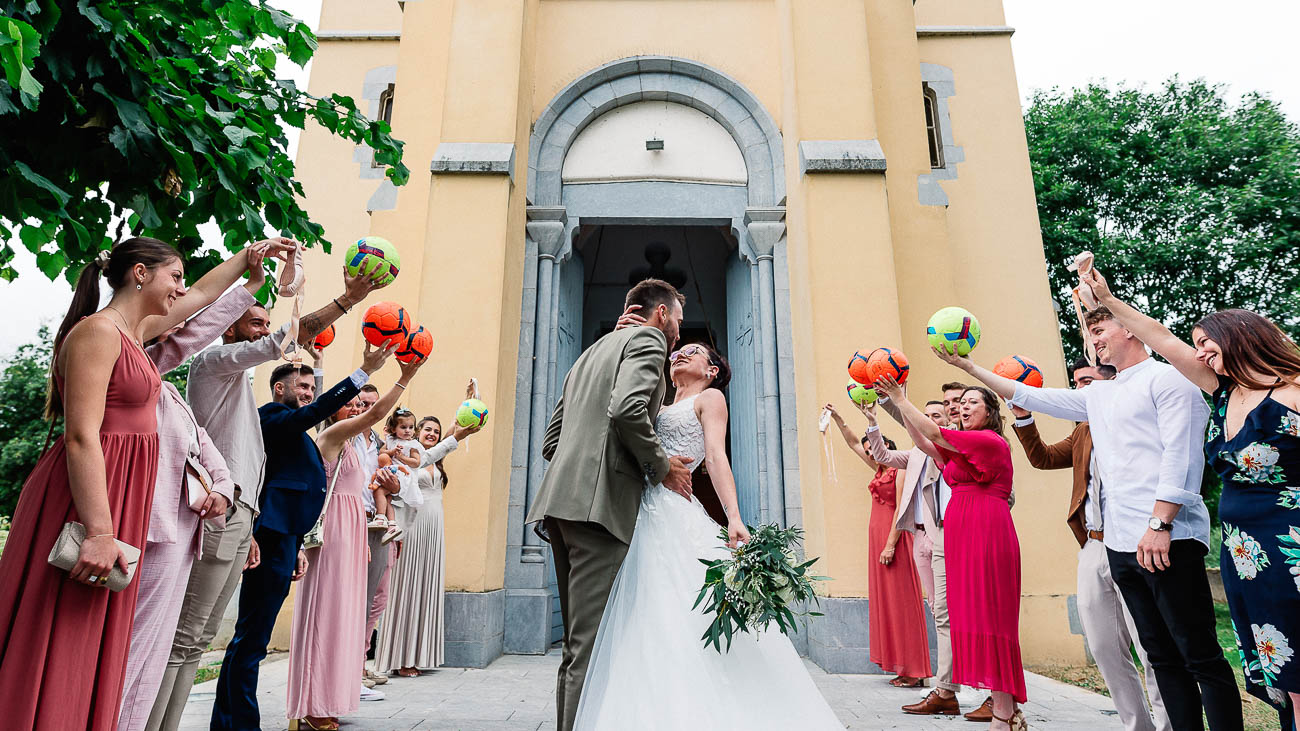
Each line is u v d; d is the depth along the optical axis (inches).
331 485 141.6
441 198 270.4
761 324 295.3
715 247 428.8
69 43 101.9
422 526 215.2
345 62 342.3
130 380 85.4
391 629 206.8
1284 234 542.9
